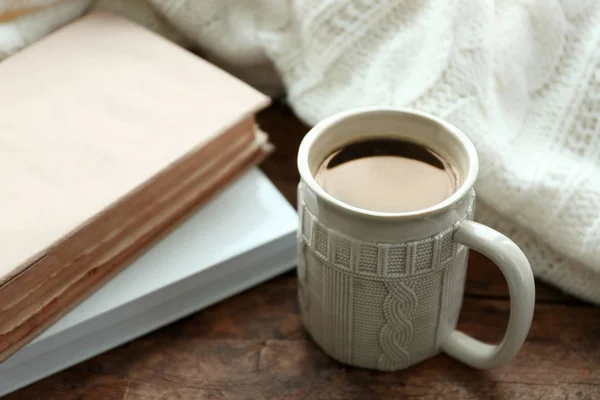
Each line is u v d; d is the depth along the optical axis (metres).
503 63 0.70
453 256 0.61
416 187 0.62
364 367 0.67
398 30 0.73
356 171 0.63
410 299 0.62
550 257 0.70
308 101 0.75
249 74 0.82
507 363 0.64
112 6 0.82
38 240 0.62
